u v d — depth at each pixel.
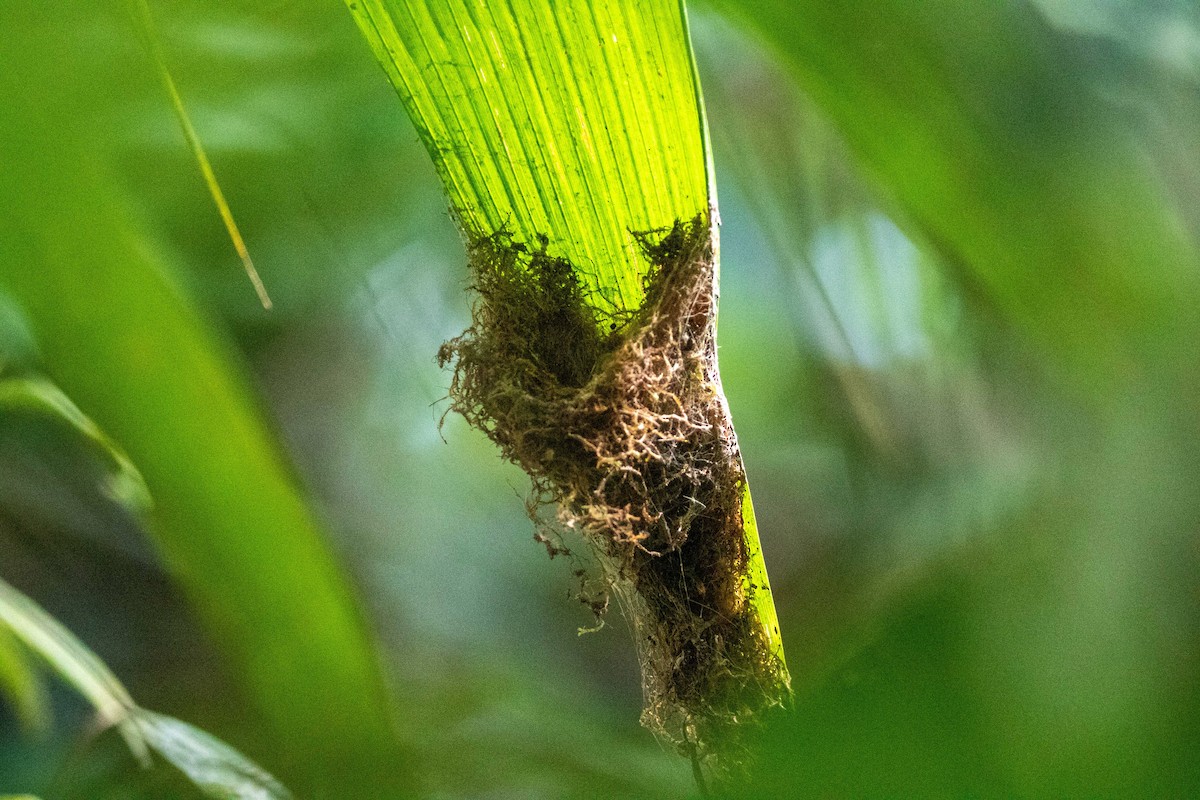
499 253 0.87
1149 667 0.55
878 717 0.52
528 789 0.99
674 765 1.00
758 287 1.40
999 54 0.87
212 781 0.92
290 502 0.87
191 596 0.87
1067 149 0.87
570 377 0.88
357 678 0.87
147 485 0.86
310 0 0.99
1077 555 0.73
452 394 0.89
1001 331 0.97
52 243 0.84
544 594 1.55
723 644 0.89
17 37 0.83
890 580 0.83
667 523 0.89
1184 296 0.85
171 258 0.99
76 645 0.94
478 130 0.85
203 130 1.00
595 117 0.85
